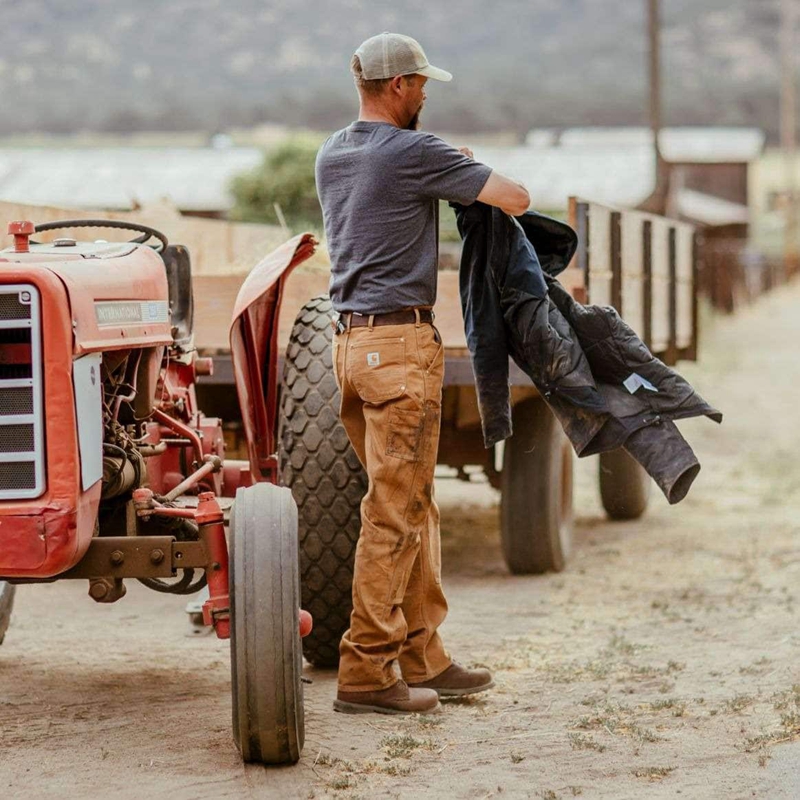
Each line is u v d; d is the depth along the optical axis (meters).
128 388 10.20
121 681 11.70
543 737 10.07
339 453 11.31
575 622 13.95
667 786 8.99
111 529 10.25
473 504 22.47
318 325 11.89
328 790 8.93
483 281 10.61
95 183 76.00
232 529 9.16
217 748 9.77
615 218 16.52
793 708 10.60
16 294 8.59
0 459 8.62
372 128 10.27
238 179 60.44
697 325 23.66
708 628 13.54
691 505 21.95
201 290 14.93
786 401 38.38
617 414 10.55
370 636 10.55
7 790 8.91
